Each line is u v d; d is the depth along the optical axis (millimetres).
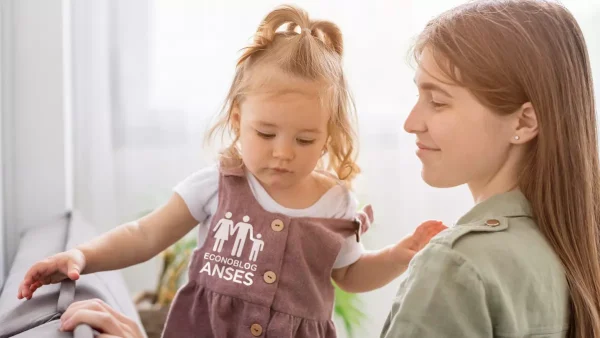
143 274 2254
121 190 2211
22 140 1823
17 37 1804
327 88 1136
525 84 881
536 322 864
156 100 2213
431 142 927
